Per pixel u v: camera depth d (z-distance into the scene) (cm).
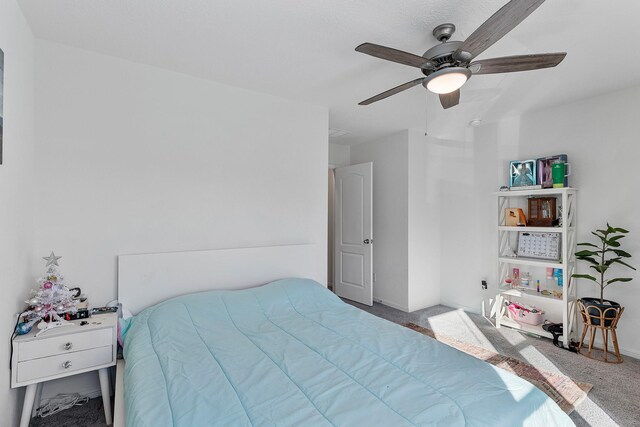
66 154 207
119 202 224
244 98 275
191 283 246
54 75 204
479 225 383
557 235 314
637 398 209
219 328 199
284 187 297
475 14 171
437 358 159
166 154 241
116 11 173
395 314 384
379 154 437
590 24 178
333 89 277
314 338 186
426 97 293
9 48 152
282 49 211
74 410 198
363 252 427
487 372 145
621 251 263
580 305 279
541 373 240
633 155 272
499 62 165
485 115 344
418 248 403
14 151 160
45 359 168
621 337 276
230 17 177
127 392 139
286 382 139
